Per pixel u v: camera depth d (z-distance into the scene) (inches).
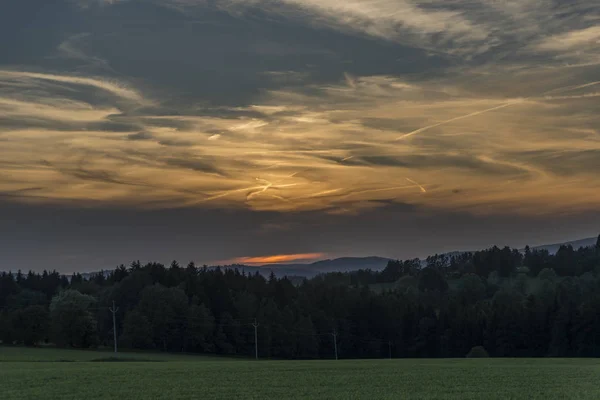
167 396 1457.9
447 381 1806.1
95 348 4963.1
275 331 5310.0
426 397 1418.6
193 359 4119.1
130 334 4899.1
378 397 1424.7
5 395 1485.0
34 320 5009.8
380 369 2326.5
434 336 5689.0
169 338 5027.1
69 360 3351.4
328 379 1871.3
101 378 1886.1
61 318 4886.8
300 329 5369.1
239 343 5211.6
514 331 5295.3
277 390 1571.1
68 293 5036.9
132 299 5600.4
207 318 5098.4
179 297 5147.6
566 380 1825.8
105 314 5546.3
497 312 5413.4
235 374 2057.1
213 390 1569.9
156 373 2092.8
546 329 5260.8
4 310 5757.9
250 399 1401.3
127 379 1856.5
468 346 5487.2
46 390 1577.3
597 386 1652.3
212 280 5625.0
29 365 2716.5
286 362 3157.0
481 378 1899.6
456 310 5728.3
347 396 1444.4
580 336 5032.0
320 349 5644.7
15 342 5157.5
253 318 5354.3
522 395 1456.7
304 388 1614.2
